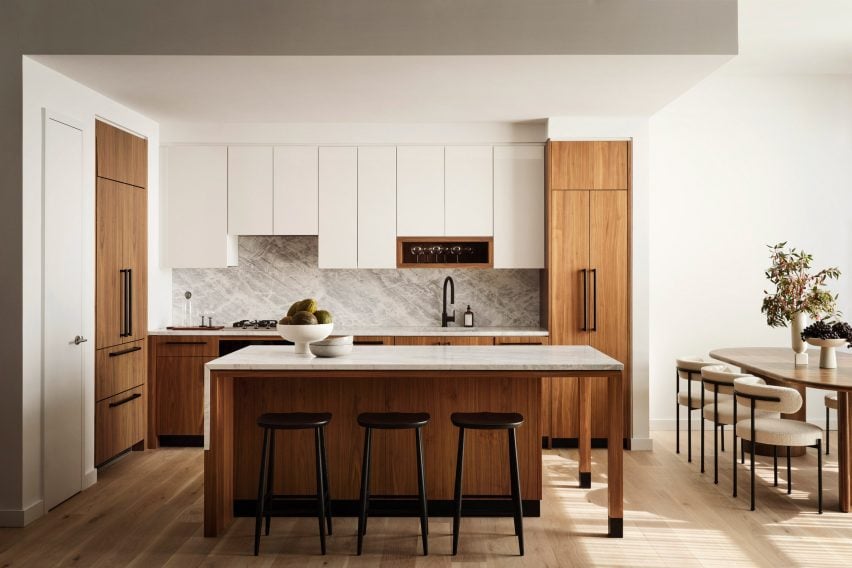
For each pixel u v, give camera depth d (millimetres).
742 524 3664
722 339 5996
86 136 4340
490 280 6062
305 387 3758
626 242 5426
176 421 5383
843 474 3854
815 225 5961
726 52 3766
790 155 5953
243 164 5668
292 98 4754
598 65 3969
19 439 3654
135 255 5148
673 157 5977
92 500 4070
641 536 3496
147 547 3348
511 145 5648
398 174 5668
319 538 3467
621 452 3453
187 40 3742
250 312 6082
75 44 3717
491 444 3766
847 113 5949
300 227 5680
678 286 5992
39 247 3811
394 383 3750
